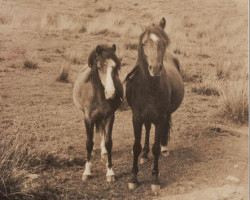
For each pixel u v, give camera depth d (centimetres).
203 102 714
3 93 675
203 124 586
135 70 410
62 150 471
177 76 458
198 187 382
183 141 520
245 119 605
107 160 446
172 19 1243
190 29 1275
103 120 414
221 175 411
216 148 493
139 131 393
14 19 1159
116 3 1367
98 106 395
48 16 1191
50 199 353
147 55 345
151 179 409
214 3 1419
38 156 434
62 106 642
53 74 821
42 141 490
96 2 1342
